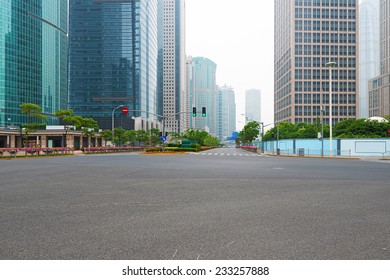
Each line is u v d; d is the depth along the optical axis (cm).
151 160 3088
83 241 521
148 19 12950
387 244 511
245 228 602
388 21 12088
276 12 14875
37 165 2372
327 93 12025
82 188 1127
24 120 9812
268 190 1087
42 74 10875
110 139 7781
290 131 9800
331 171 1872
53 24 11606
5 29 9438
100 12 11888
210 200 895
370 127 6700
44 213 725
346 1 12119
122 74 11738
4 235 552
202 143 9831
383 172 1820
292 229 595
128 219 670
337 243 515
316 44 12069
